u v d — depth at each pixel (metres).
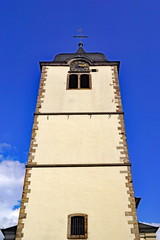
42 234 16.36
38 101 23.66
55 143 20.64
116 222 16.78
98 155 19.95
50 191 18.09
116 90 24.69
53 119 22.22
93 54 29.86
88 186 18.33
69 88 24.89
